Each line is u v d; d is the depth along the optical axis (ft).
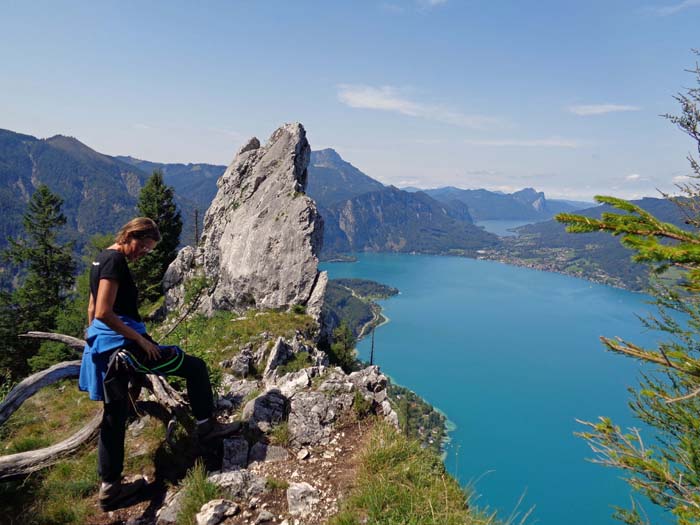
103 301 15.88
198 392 19.67
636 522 17.44
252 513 16.53
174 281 127.44
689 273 10.43
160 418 22.27
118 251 16.71
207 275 118.42
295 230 104.63
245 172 138.82
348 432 21.97
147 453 20.47
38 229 143.54
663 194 24.25
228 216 129.70
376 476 17.62
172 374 18.58
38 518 16.83
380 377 26.43
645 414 20.29
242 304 104.63
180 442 20.86
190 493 17.30
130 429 22.94
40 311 137.39
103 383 16.47
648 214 10.84
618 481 287.69
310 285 94.79
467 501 16.79
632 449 16.35
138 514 17.25
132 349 16.84
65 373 21.33
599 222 11.18
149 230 17.07
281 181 122.52
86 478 19.30
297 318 83.92
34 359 98.07
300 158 133.59
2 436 27.40
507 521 15.43
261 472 19.04
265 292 99.86
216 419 23.94
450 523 14.92
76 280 140.46
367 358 524.52
